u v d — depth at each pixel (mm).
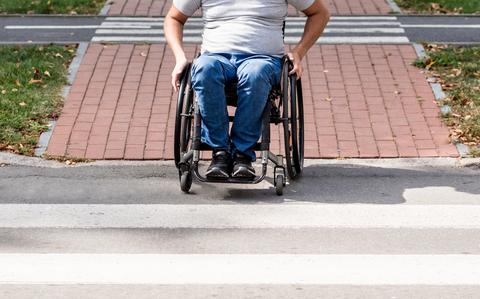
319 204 7812
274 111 8188
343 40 13242
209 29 8328
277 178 7977
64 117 10172
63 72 11711
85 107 10492
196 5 8367
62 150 9336
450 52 12547
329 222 7363
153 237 7039
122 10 15398
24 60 12242
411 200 7930
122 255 6668
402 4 15695
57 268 6418
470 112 10281
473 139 9547
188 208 7723
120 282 6176
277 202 7875
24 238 7027
